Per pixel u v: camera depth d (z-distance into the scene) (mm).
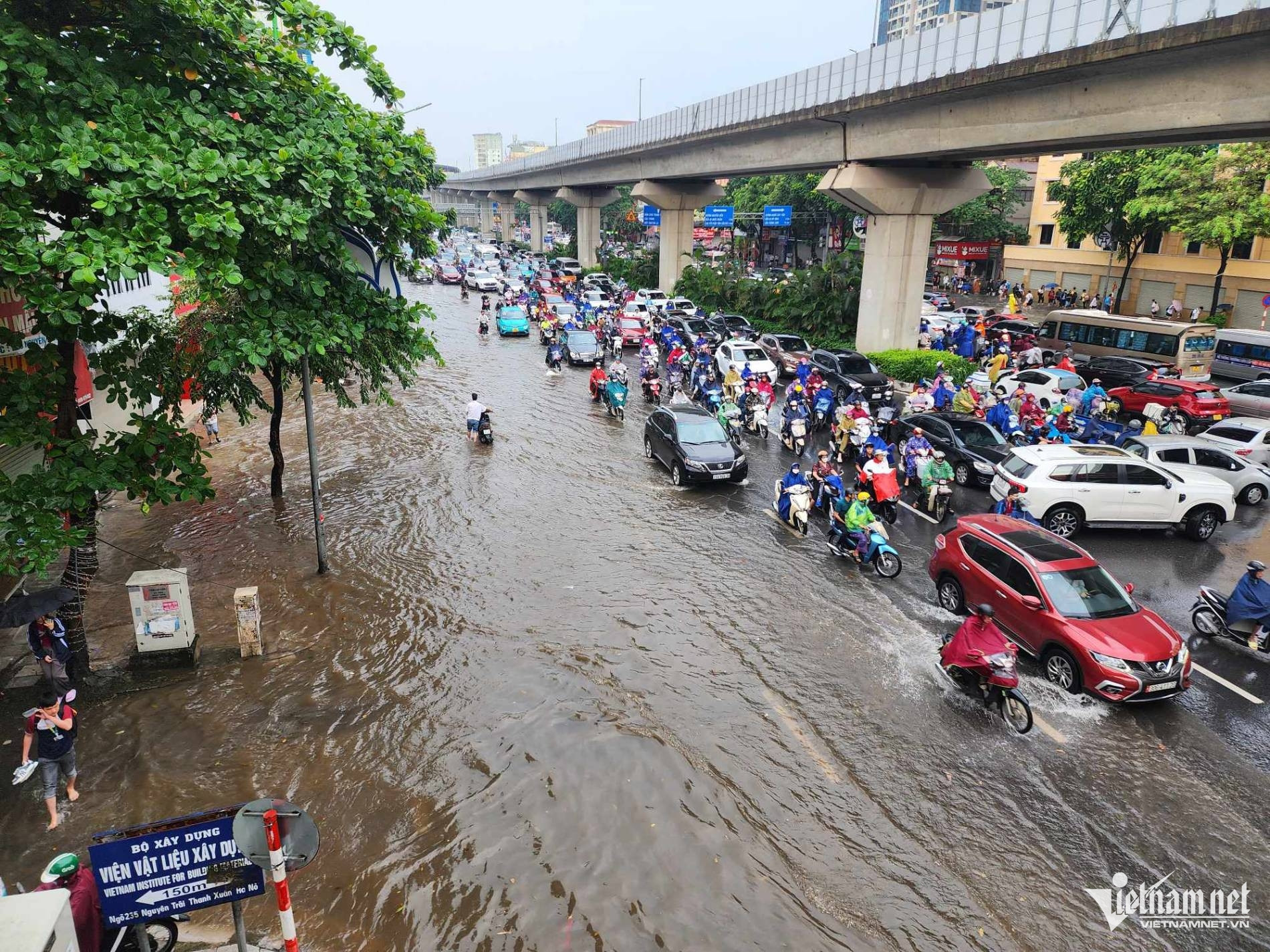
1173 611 12695
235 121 10062
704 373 27328
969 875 7344
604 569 13961
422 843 7652
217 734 9273
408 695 10086
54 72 8883
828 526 16125
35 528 8812
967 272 59625
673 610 12422
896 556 13539
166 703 9891
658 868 7355
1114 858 7555
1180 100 18422
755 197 69250
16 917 4559
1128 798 8359
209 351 11406
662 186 50406
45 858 7316
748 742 9203
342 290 11570
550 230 143625
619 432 23453
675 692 10180
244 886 5016
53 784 7719
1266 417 23719
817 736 9336
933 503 16797
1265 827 7977
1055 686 10414
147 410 21844
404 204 11344
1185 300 42375
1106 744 9258
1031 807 8219
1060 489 15117
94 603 12758
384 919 6789
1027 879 7309
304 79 11141
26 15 9133
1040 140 22312
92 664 10797
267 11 10641
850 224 63594
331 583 13398
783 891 7121
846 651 11258
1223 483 15609
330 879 7227
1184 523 15648
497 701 9938
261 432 23422
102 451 9617
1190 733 9492
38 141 7773
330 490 18219
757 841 7711
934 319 38594
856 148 29656
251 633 10961
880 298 31609
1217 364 30219
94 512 10289
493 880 7207
